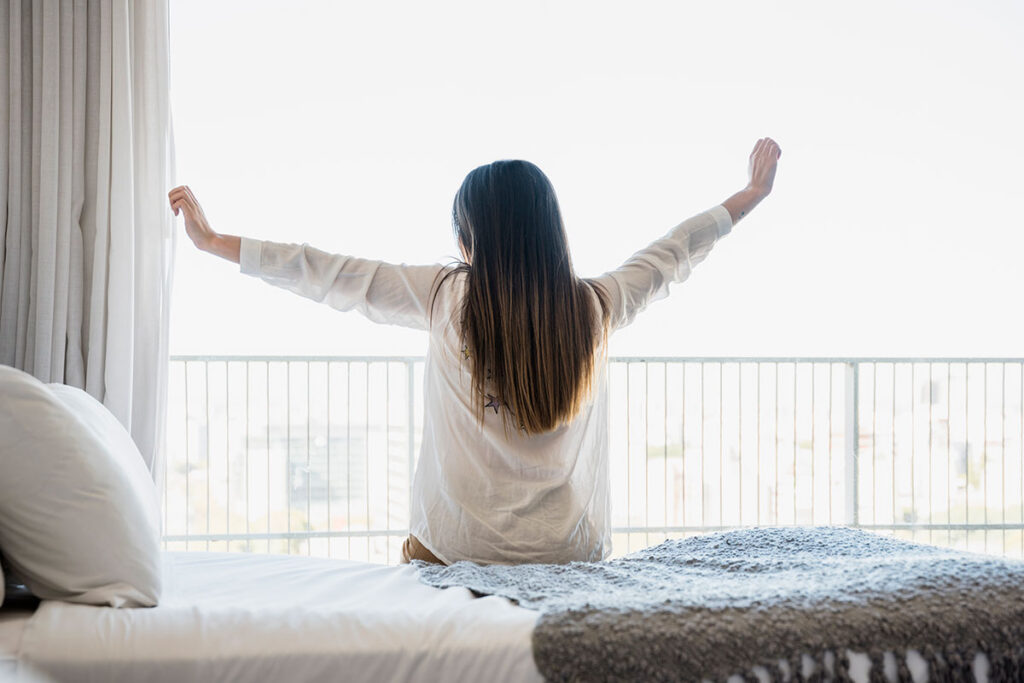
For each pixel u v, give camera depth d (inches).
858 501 165.3
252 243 68.0
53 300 109.5
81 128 110.8
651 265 72.0
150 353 112.2
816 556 57.7
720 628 42.0
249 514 159.6
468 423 64.4
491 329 63.0
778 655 41.6
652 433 173.5
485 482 64.0
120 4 110.3
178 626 42.3
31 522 46.5
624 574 54.3
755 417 174.9
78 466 47.5
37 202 110.3
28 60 111.0
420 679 41.6
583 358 64.7
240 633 42.1
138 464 59.2
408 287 66.7
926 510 175.9
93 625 42.0
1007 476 174.7
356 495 162.6
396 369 162.9
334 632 42.5
